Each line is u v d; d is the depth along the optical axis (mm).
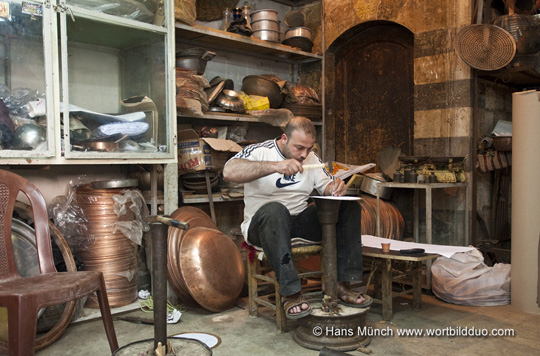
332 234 2371
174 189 3232
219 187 3977
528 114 2926
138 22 3012
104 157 2842
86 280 2049
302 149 2553
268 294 3342
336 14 4770
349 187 4270
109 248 2994
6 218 2207
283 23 5062
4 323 2389
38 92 2650
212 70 4398
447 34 3926
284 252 2346
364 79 4863
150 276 3365
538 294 2969
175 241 3037
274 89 4238
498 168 4188
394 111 4633
